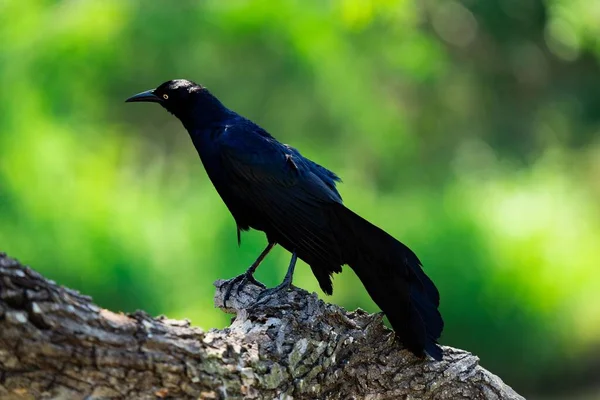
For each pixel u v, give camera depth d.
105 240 15.01
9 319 3.78
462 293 14.95
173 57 20.25
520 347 15.00
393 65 21.69
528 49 25.75
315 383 4.71
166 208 16.64
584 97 26.06
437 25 24.97
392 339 5.05
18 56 17.80
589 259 17.08
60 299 3.91
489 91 25.88
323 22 19.94
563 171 23.08
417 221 16.33
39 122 17.02
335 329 4.90
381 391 5.00
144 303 14.77
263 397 4.46
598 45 23.91
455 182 21.36
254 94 20.81
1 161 16.16
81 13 18.67
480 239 15.37
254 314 4.83
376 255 5.34
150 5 19.61
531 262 15.47
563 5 23.59
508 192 18.69
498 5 24.81
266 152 6.01
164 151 21.50
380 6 12.09
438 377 5.10
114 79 20.14
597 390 14.96
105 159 17.47
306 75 20.33
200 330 4.27
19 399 3.89
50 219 15.39
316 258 5.68
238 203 6.15
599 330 15.70
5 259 3.83
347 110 20.86
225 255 14.97
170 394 4.14
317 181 5.84
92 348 3.95
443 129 24.89
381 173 22.12
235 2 19.95
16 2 18.19
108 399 4.00
